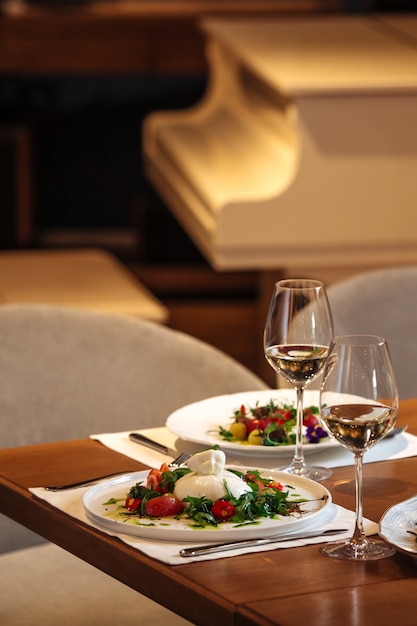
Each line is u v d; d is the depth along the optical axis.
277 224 3.87
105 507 1.43
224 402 1.87
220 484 1.40
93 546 1.37
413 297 2.47
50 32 6.00
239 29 5.13
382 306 2.45
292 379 1.60
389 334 2.44
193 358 2.17
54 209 6.67
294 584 1.23
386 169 3.88
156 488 1.43
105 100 6.57
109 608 1.84
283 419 1.72
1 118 6.43
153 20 6.04
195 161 4.38
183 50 6.09
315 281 1.64
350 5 6.47
